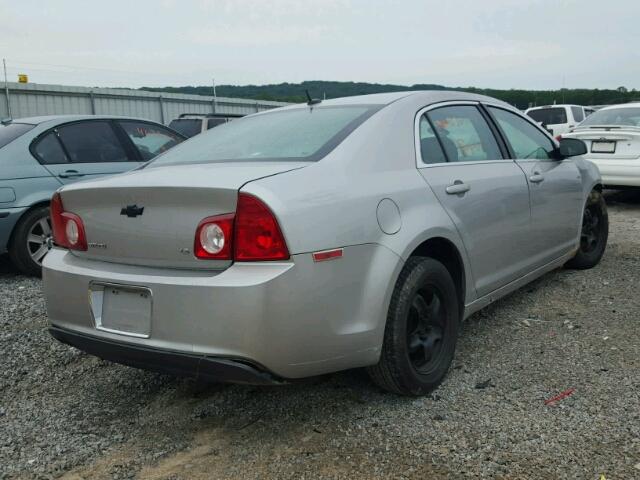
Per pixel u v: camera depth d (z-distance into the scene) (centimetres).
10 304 505
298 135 329
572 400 311
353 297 277
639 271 537
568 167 488
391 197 303
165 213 270
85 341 294
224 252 257
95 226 295
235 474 262
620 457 260
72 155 627
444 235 327
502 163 405
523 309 452
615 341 385
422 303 322
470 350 382
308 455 273
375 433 289
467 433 284
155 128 724
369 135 319
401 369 302
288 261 254
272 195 256
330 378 350
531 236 423
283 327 254
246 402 328
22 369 379
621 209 905
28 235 590
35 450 287
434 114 369
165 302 263
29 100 2267
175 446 288
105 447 289
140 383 359
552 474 250
